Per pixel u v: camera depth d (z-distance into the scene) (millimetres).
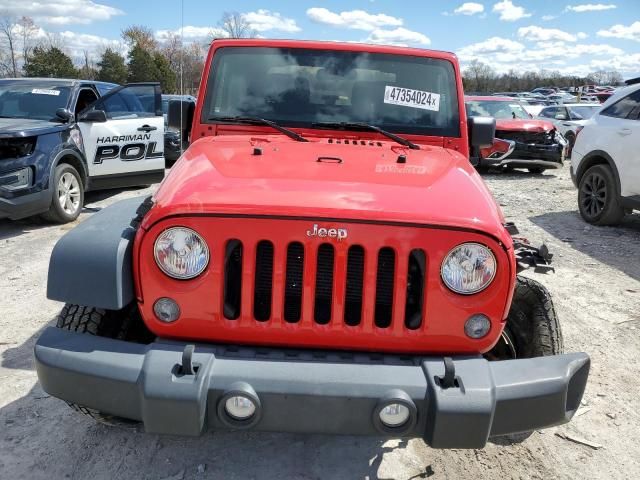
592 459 2930
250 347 2270
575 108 17062
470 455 2920
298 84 3574
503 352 2920
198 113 3561
